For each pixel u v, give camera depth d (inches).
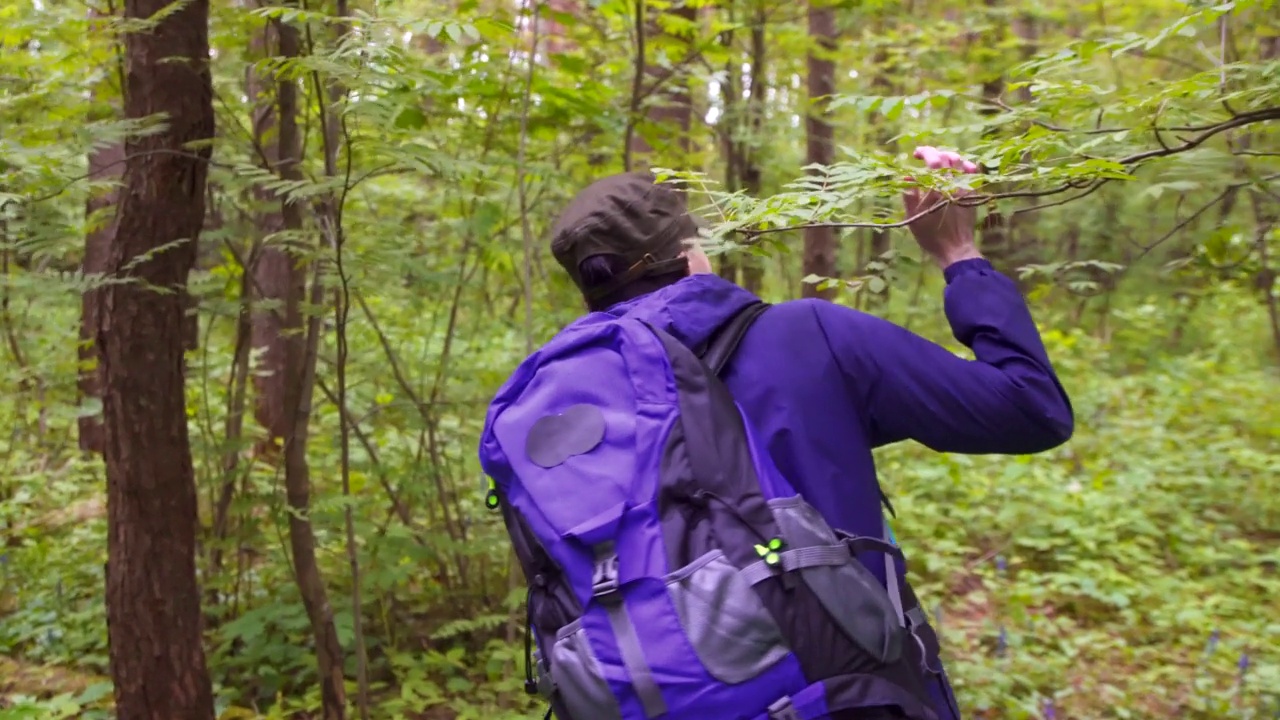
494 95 129.3
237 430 165.0
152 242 101.7
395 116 96.0
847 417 50.4
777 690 43.2
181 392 107.3
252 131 146.0
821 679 43.6
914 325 208.7
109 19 107.6
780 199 62.0
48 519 215.0
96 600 170.1
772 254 97.0
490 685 136.3
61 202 113.8
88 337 185.3
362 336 167.3
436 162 99.3
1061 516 203.8
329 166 105.0
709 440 46.8
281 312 132.4
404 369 162.9
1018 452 50.8
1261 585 173.6
